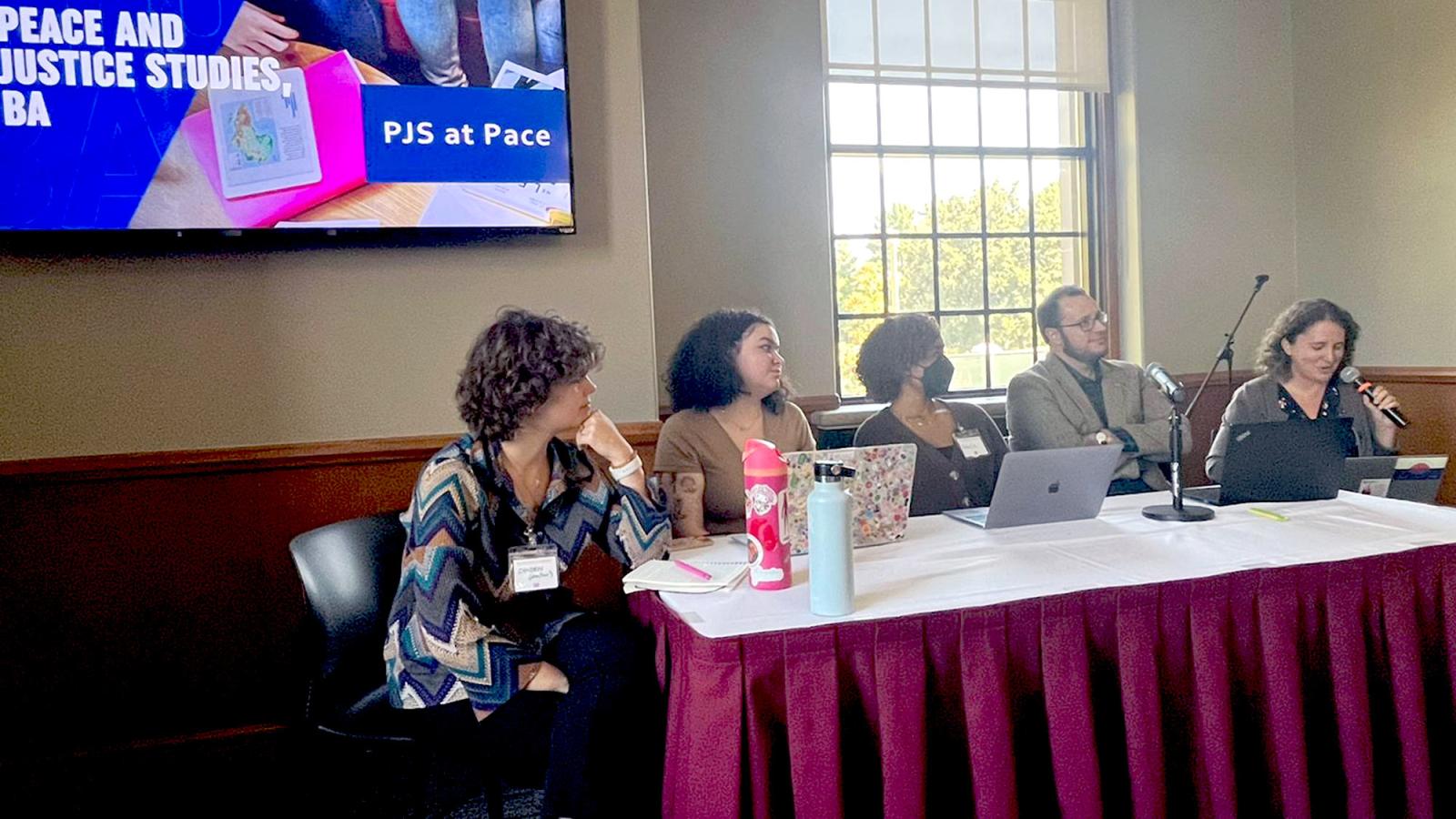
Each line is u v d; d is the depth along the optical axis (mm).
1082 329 2752
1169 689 1489
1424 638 1627
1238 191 4211
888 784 1337
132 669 2242
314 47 2225
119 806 2213
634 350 2551
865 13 3832
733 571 1603
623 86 2516
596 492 1757
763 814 1306
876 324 3969
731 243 3580
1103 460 1862
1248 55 4199
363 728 1605
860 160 3914
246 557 2299
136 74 2125
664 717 1501
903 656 1347
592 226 2502
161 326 2244
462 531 1525
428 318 2393
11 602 2166
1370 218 3949
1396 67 3793
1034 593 1427
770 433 2229
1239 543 1688
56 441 2199
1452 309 3654
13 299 2162
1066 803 1408
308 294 2320
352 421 2361
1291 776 1510
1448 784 1666
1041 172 4164
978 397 4125
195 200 2174
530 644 1577
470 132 2332
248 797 2242
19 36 2061
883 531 1774
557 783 1394
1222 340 4219
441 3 2299
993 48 3998
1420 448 3781
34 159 2084
